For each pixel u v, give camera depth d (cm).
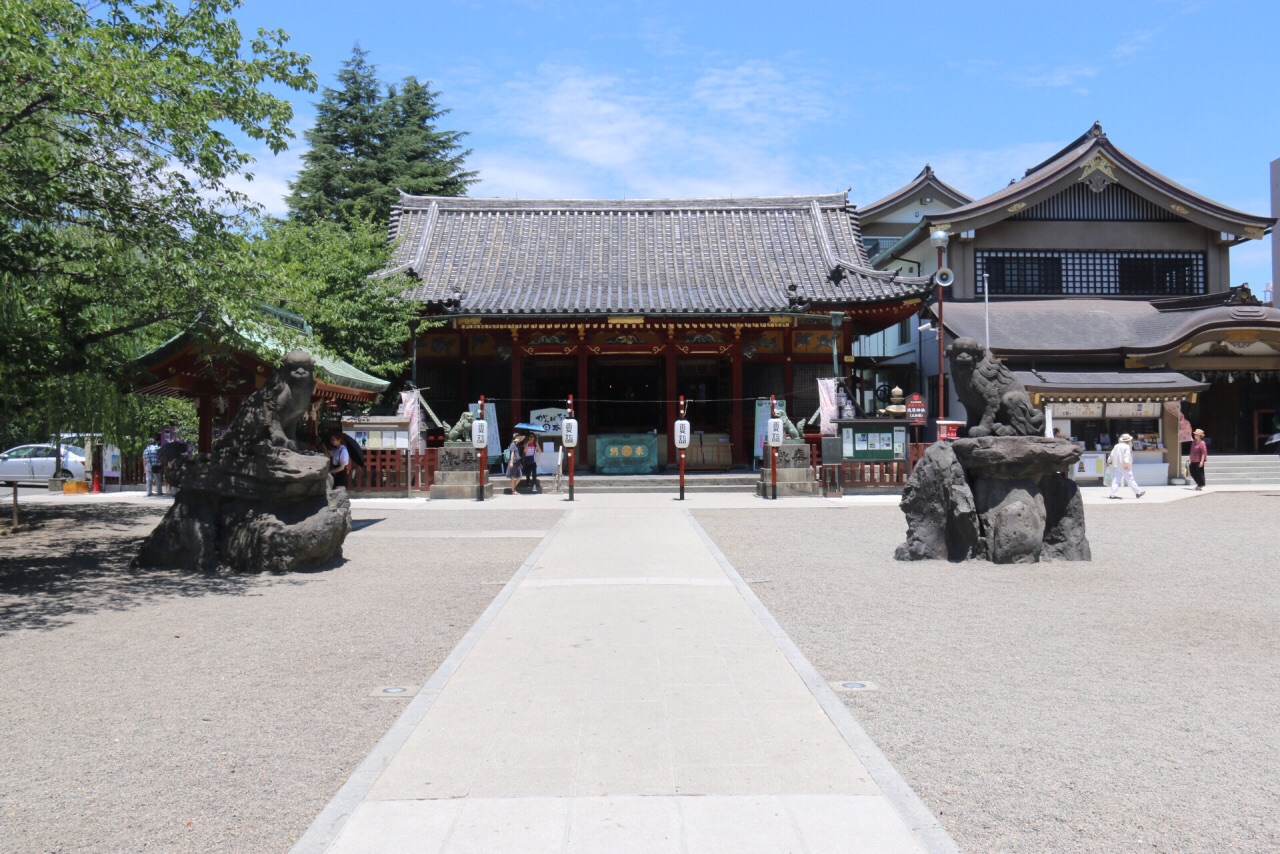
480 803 452
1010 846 412
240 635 838
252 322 1255
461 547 1442
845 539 1523
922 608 948
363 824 429
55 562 1299
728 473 2823
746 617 883
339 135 4469
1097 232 3338
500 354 2842
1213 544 1463
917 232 3303
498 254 3097
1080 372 2942
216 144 1086
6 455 3203
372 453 2402
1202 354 3041
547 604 949
